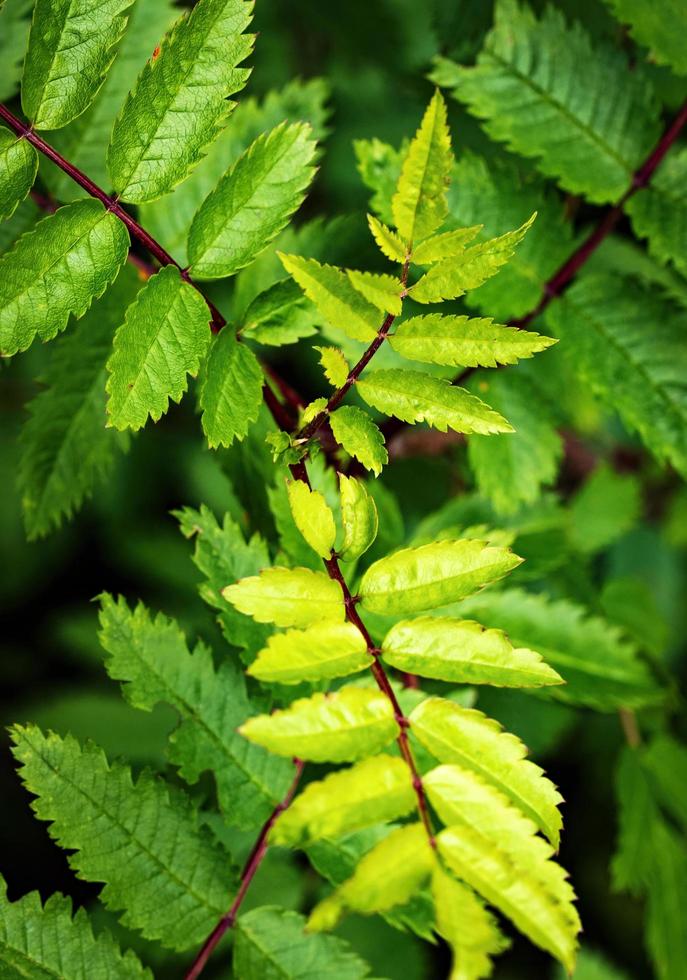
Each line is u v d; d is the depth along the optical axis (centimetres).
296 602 76
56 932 78
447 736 75
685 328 88
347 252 87
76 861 78
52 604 124
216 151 87
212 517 81
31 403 85
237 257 78
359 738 75
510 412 89
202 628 110
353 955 80
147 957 88
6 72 87
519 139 88
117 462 121
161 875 79
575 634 89
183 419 124
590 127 88
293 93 88
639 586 98
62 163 77
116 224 78
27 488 85
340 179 119
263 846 80
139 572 117
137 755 95
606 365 88
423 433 95
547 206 88
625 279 88
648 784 95
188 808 80
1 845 113
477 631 76
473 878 74
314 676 75
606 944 121
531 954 113
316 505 76
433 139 75
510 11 88
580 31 88
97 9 77
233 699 81
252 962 79
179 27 77
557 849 74
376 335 77
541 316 93
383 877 74
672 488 122
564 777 118
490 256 75
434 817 80
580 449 119
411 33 113
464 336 76
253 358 79
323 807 74
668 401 88
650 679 89
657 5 87
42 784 78
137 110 77
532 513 91
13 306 77
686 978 93
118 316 85
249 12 77
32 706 101
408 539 93
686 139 93
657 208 88
